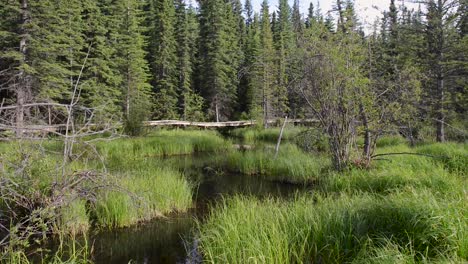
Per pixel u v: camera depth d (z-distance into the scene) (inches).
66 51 830.5
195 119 1395.2
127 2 1208.8
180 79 1470.2
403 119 419.8
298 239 190.9
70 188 257.4
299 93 420.2
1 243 193.6
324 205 232.5
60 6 858.8
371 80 408.5
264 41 1480.1
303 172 444.8
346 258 180.4
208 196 378.6
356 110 392.2
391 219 197.3
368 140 422.3
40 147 243.0
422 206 191.9
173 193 328.5
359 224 193.5
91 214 284.7
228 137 1034.1
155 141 752.3
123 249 238.2
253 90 1435.8
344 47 391.2
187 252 231.1
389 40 785.6
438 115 660.7
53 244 237.3
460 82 678.5
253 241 184.9
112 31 1159.6
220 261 193.0
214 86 1407.5
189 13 1831.9
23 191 248.1
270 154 547.8
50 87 764.0
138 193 298.0
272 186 426.3
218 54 1390.3
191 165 577.3
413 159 392.2
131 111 855.7
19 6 729.6
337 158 398.9
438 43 673.6
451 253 157.3
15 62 719.7
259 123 1207.6
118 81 1077.1
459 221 168.2
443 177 281.1
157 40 1437.0
